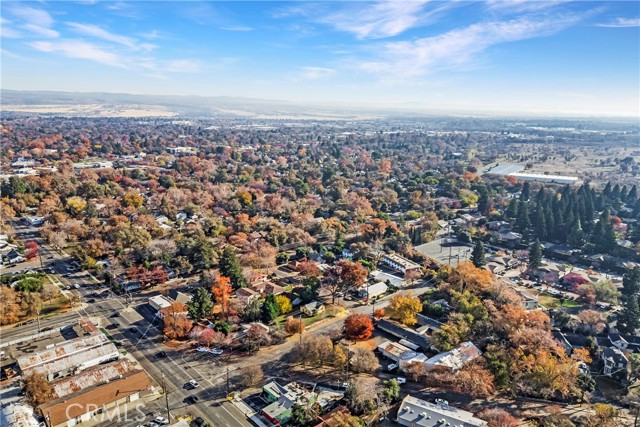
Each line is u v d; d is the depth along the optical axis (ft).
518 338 431.43
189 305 499.92
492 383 394.73
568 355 441.27
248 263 643.45
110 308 536.42
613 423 342.44
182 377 408.26
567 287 625.41
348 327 467.93
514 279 652.07
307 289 558.97
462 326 460.14
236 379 405.80
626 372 415.23
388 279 623.77
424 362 415.44
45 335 472.85
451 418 343.05
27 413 342.44
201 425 345.10
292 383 394.52
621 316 496.64
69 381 379.35
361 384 379.35
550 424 343.87
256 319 506.89
